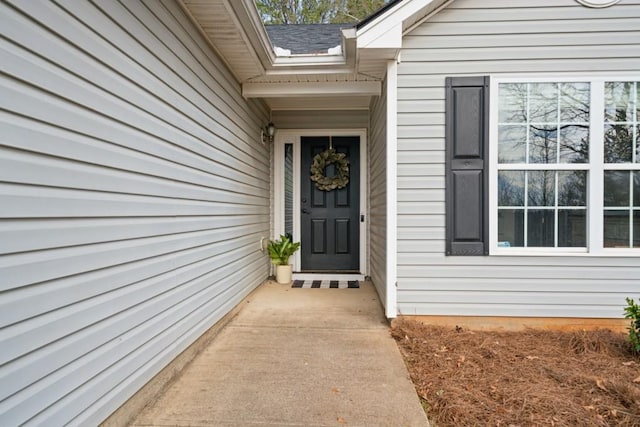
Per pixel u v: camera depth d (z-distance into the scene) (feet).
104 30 4.97
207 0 7.23
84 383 4.59
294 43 15.24
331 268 16.90
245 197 12.35
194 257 8.01
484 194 9.80
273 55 10.57
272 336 9.32
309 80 11.82
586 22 9.55
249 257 12.94
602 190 9.57
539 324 9.73
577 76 9.59
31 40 3.82
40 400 3.93
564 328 9.66
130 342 5.59
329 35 16.80
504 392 6.43
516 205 9.85
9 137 3.58
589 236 9.60
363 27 9.22
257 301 12.62
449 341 8.82
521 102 9.78
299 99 15.08
